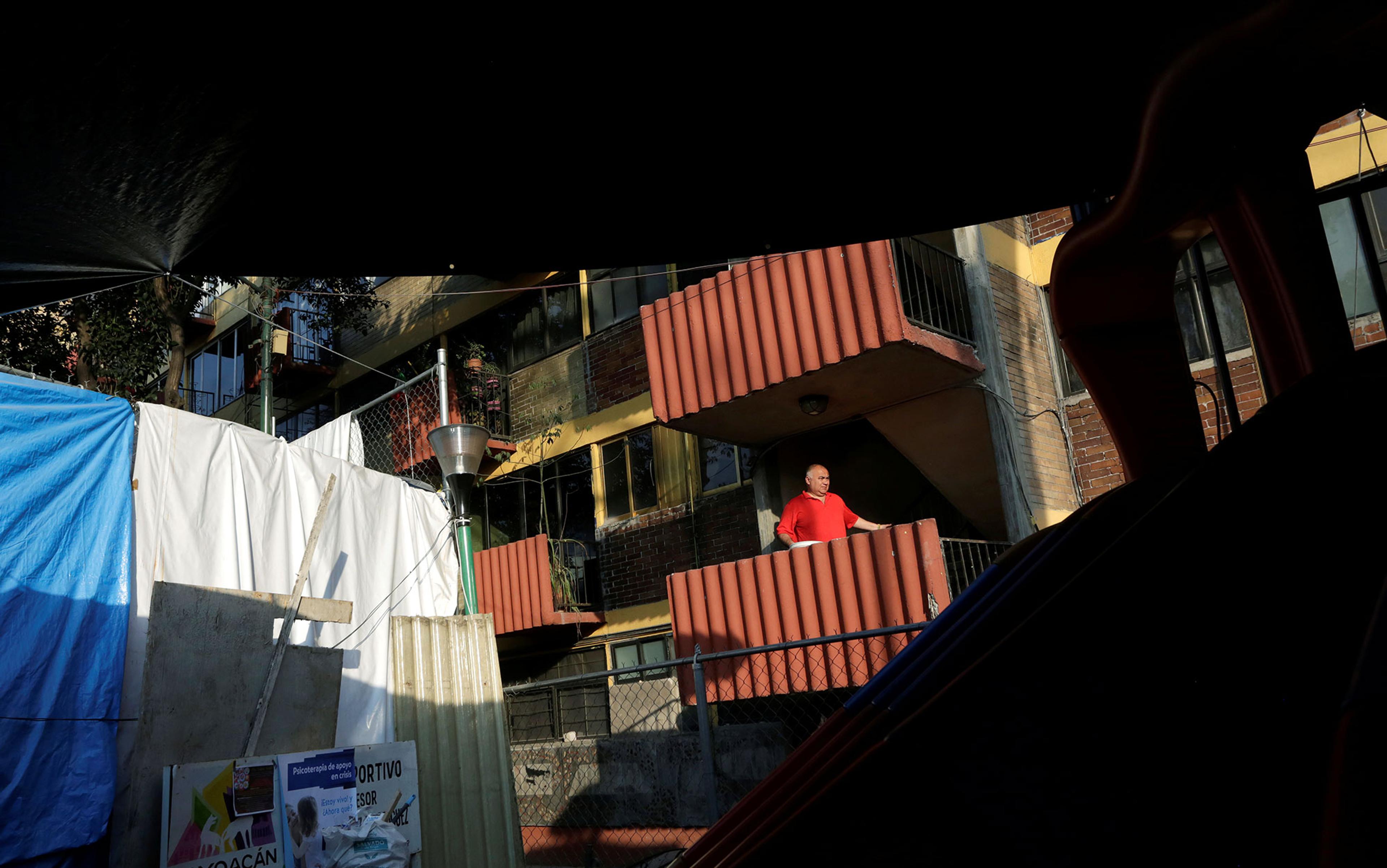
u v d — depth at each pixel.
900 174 1.74
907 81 1.46
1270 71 1.08
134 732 4.86
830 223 1.88
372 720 6.52
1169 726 0.75
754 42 1.34
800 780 1.10
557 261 1.84
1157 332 1.35
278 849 4.81
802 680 8.01
